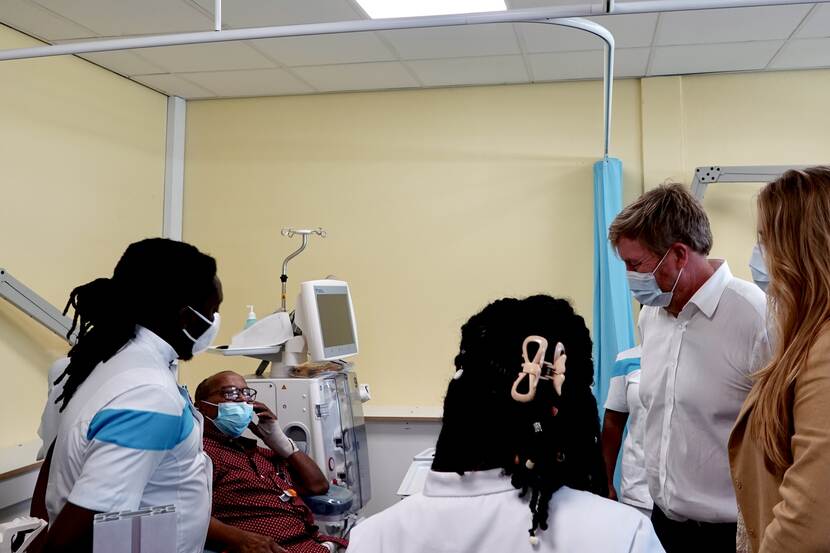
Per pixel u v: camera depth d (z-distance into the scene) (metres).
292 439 2.56
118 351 1.38
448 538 0.89
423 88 3.86
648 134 3.60
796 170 1.15
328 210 3.93
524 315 0.97
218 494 2.15
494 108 3.79
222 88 3.90
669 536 1.71
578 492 0.91
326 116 3.96
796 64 3.42
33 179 3.18
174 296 1.42
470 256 3.77
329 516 2.43
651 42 3.15
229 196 4.05
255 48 3.28
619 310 3.24
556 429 0.90
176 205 4.04
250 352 2.67
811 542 0.93
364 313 3.87
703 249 1.62
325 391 2.62
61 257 3.33
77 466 1.26
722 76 3.57
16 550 1.19
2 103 3.04
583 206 3.66
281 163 4.00
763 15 2.84
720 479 1.59
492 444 0.92
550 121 3.73
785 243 1.11
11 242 3.07
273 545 2.01
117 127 3.67
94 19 2.97
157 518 1.04
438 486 0.94
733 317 1.57
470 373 0.96
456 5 2.85
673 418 1.66
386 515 0.95
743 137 3.53
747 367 1.54
